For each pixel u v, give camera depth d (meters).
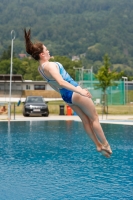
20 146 20.11
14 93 90.81
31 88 96.56
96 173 13.90
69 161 16.11
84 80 63.38
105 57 47.31
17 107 50.19
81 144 20.78
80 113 7.72
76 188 11.92
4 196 11.11
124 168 14.73
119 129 27.92
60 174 13.75
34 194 11.30
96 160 16.33
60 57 166.50
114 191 11.58
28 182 12.64
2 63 157.25
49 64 7.51
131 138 23.06
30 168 14.75
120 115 41.66
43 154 17.80
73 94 7.49
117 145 20.38
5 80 84.00
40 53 7.68
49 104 59.53
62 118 36.72
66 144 20.80
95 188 11.91
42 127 29.22
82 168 14.76
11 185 12.27
